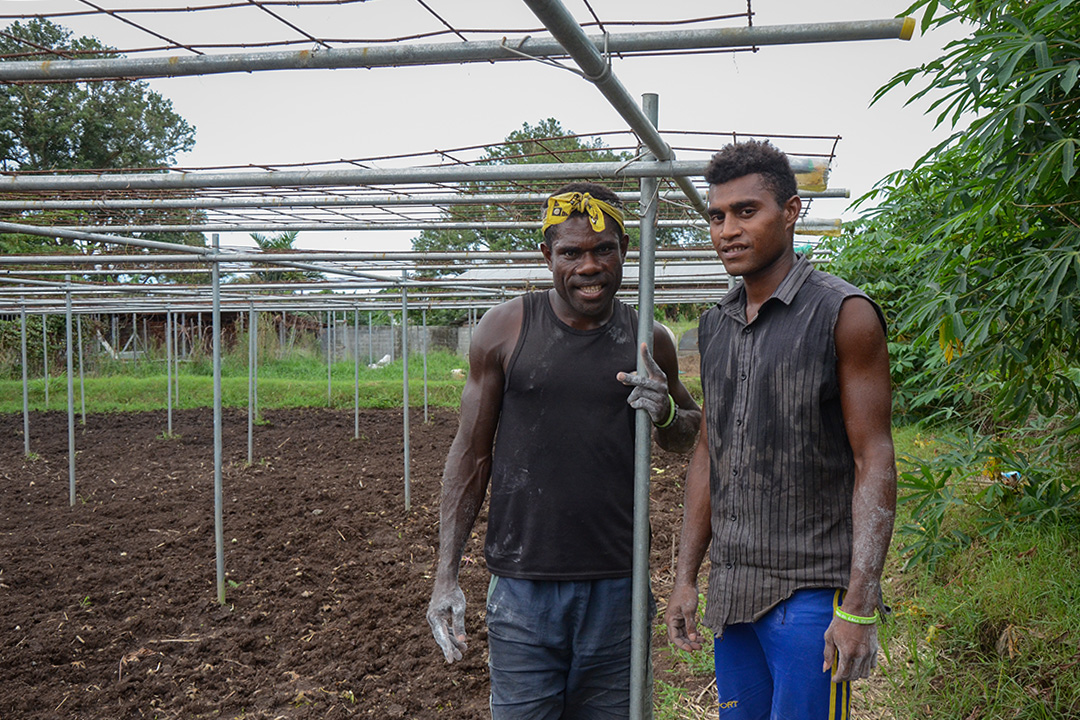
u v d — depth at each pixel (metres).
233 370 23.47
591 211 2.38
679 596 2.52
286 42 2.26
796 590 2.19
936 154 3.32
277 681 4.40
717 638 2.45
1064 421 4.63
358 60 2.24
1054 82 2.86
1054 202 3.22
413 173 2.56
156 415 16.81
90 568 6.43
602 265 2.43
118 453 12.19
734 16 2.13
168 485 9.64
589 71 1.81
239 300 12.23
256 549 6.80
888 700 3.45
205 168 3.14
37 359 23.73
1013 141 2.97
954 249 3.65
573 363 2.51
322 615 5.36
